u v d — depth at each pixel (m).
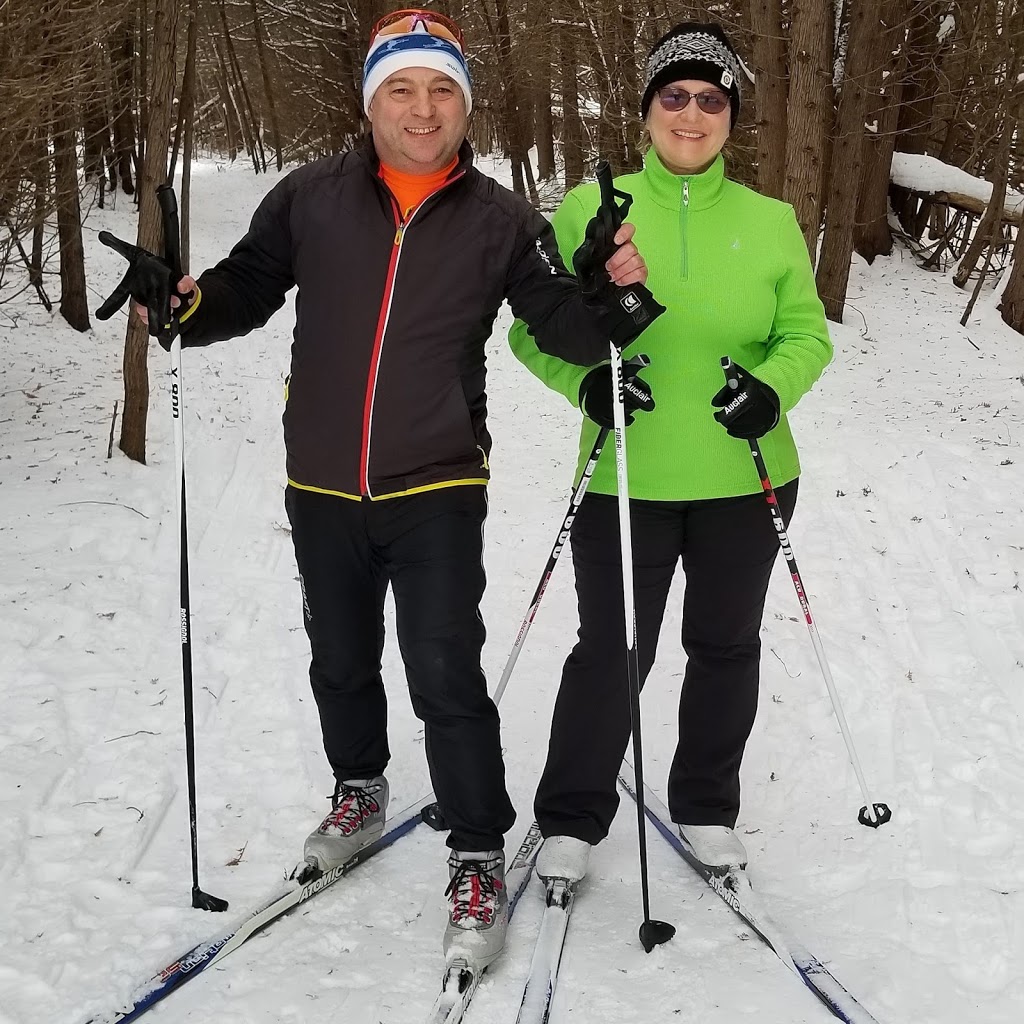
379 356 2.08
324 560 2.20
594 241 1.93
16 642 3.66
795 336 2.28
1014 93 10.72
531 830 2.53
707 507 2.28
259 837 2.60
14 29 5.41
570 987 2.05
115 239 2.01
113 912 2.28
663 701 3.37
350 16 15.48
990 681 3.42
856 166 9.07
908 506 5.12
